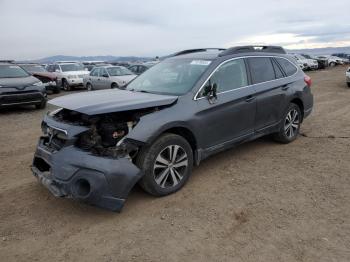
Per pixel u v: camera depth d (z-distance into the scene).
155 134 3.96
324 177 4.81
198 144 4.56
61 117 4.27
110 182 3.61
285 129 6.25
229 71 5.11
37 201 4.23
